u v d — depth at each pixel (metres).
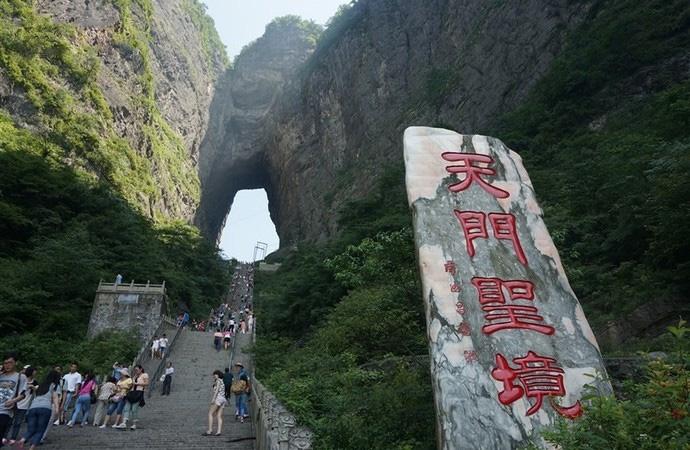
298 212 65.12
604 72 24.09
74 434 9.23
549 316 5.77
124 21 56.25
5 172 27.56
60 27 46.09
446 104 40.94
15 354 6.84
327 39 73.31
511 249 6.18
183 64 73.19
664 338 8.27
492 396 5.17
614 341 9.75
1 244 24.44
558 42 31.61
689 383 3.65
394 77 54.66
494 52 37.88
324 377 10.41
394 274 8.96
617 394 6.46
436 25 51.62
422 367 8.21
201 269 44.22
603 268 11.99
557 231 10.12
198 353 20.22
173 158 60.94
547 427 4.98
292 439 6.36
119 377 11.77
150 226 39.97
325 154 63.72
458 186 6.57
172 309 31.36
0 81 36.25
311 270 24.31
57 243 23.52
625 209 12.35
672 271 10.07
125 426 10.00
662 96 17.97
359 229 22.95
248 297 46.50
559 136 24.23
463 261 5.99
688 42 21.64
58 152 35.91
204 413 12.00
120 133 48.66
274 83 85.06
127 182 43.91
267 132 78.94
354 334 12.42
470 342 5.46
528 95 29.91
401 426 6.41
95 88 45.72
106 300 22.61
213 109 82.38
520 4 37.28
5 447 7.62
